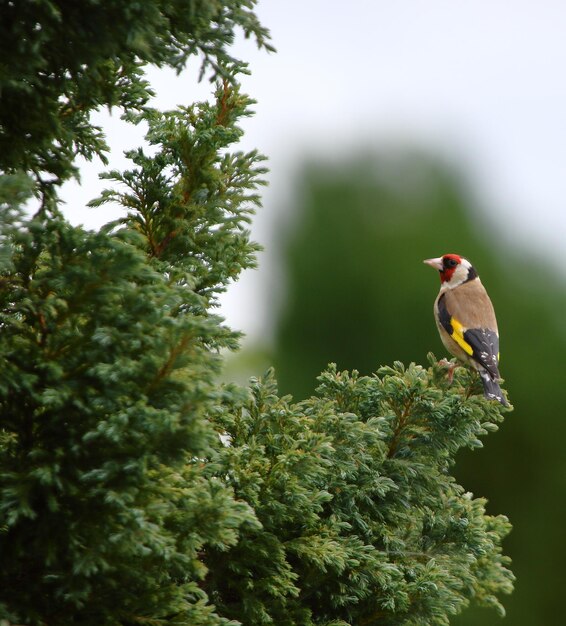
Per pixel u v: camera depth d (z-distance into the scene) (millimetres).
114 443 6719
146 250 9102
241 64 7844
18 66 7129
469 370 11742
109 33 7191
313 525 8805
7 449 7312
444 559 9883
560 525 24547
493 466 24859
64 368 6930
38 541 6789
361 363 27094
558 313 26203
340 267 27312
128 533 6492
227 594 8805
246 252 9211
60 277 6984
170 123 8938
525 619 23984
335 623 8883
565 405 25078
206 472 7832
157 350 6699
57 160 8055
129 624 7387
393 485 9492
